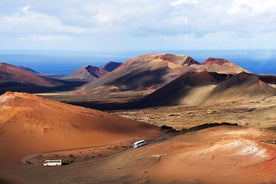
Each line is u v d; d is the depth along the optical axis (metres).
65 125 79.38
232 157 43.06
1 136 72.69
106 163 52.69
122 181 43.16
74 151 69.31
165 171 43.34
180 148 49.19
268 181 37.66
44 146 72.00
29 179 50.56
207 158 43.84
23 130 75.19
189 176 41.00
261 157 41.78
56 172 53.00
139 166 46.53
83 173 50.12
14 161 64.50
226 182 38.72
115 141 77.12
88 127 81.44
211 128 57.31
